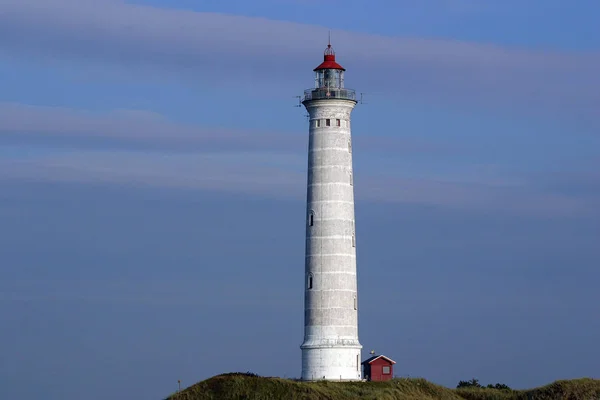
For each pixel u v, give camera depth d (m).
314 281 162.88
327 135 164.38
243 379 143.88
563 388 152.75
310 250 163.88
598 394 152.00
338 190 163.50
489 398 154.38
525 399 153.00
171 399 141.38
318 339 161.88
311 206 164.38
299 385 145.12
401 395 149.88
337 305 162.00
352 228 164.62
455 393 156.25
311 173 165.00
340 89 165.00
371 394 148.62
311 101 164.62
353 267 164.00
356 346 162.12
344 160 164.62
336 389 148.50
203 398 141.50
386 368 175.75
